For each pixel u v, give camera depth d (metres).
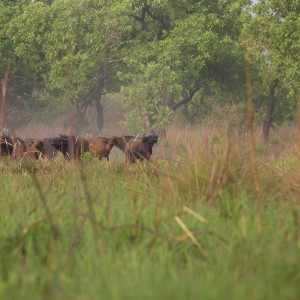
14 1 173.88
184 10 145.12
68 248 20.88
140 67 136.12
